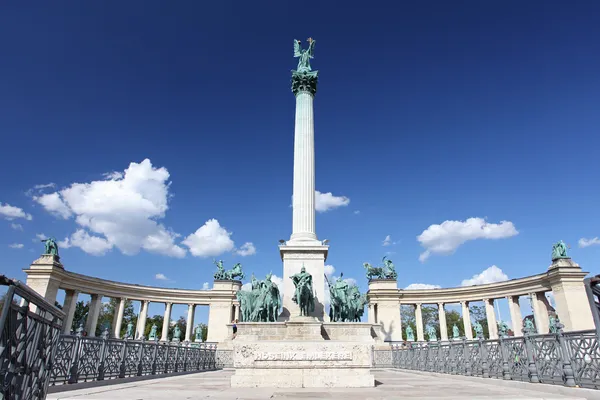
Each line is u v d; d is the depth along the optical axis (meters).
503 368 15.58
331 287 35.88
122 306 60.12
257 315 33.06
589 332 10.94
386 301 63.44
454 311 98.75
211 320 63.59
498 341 16.33
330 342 14.26
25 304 5.05
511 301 57.06
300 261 35.03
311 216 37.25
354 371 13.86
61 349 12.86
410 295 64.38
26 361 5.18
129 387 13.81
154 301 62.88
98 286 56.72
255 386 13.60
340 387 13.55
